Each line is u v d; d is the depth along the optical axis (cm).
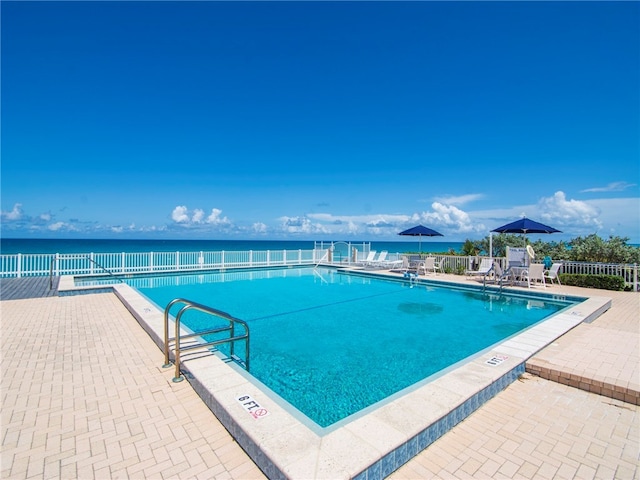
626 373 396
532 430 299
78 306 793
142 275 1531
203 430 290
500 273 1167
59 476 230
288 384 455
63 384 379
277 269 1917
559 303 972
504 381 384
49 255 1366
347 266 1917
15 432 283
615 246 1307
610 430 300
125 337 556
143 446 266
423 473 239
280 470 212
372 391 436
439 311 897
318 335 678
